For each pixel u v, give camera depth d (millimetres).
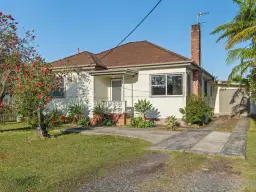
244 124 14773
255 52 13023
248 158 6699
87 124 14992
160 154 7148
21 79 9570
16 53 11523
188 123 13805
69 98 16531
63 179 4918
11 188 4457
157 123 15031
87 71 16016
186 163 6176
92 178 5000
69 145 8430
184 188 4504
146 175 5223
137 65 15516
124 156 6883
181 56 15336
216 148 7816
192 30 17906
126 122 15211
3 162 6215
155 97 15250
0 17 12039
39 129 9852
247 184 4715
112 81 17297
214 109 23047
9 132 11695
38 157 6734
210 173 5398
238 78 16484
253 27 12773
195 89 16641
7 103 12547
